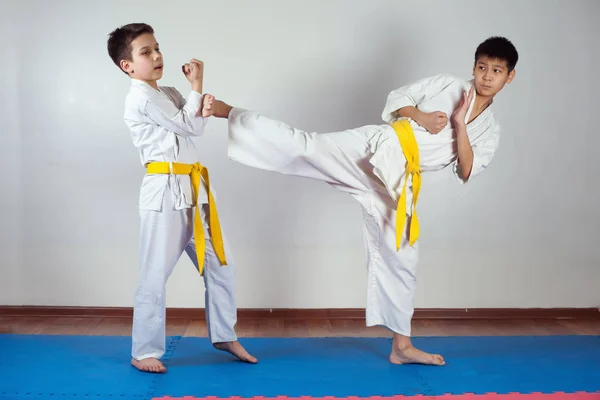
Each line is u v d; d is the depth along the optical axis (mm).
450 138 3330
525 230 4465
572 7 4344
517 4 4324
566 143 4422
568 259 4500
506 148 4398
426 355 3439
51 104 4254
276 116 4324
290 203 4383
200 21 4258
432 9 4297
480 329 4238
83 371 3279
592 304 4516
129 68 3148
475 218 4441
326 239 4418
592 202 4477
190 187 3275
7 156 4285
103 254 4355
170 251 3260
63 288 4375
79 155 4289
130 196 4316
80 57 4230
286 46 4289
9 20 4203
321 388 3082
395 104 3328
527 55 4355
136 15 4238
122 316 4367
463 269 4473
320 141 3328
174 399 2928
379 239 3463
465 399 2953
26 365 3359
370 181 3428
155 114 3121
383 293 3467
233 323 3467
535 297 4508
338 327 4258
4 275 4355
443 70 4332
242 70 4289
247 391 3035
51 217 4328
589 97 4402
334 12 4281
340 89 4320
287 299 4445
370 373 3307
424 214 4422
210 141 4316
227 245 3441
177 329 4164
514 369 3383
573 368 3406
